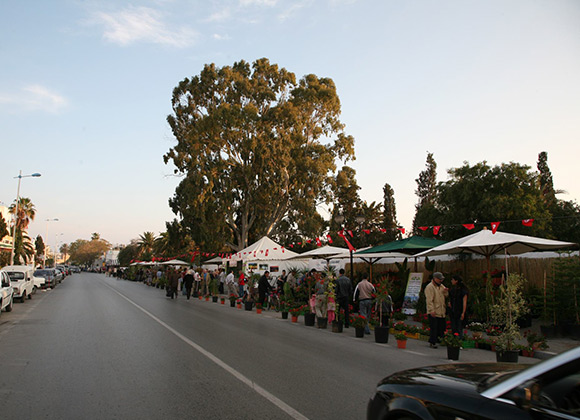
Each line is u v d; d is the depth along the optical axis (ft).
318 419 17.75
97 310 64.49
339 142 150.51
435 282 38.73
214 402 19.97
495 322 42.93
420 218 104.12
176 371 26.03
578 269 44.42
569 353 9.66
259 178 138.00
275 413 18.47
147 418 17.84
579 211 109.81
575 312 43.96
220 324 50.52
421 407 10.94
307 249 158.92
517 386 9.77
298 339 40.91
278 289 77.46
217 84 142.00
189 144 139.85
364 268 80.74
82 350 32.76
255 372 25.99
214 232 139.95
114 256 546.67
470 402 10.11
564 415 8.70
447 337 32.81
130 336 39.75
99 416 18.06
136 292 118.21
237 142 139.13
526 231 84.74
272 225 151.53
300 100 142.82
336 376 25.32
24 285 80.79
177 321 52.21
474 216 92.02
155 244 275.59
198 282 107.34
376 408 12.39
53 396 20.83
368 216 178.50
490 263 56.90
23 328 45.11
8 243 196.54
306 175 138.92
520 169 88.69
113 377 24.53
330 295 49.73
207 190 133.80
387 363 30.12
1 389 22.04
